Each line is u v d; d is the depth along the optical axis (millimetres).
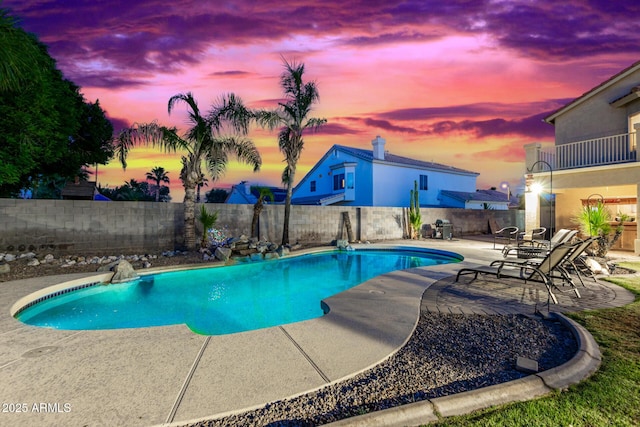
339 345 3408
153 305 6137
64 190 20812
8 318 4344
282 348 3328
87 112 15422
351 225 16016
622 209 12766
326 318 4332
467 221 20641
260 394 2443
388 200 24734
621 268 7910
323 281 8430
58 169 15203
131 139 10430
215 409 2242
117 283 7500
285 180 13969
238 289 7484
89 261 9273
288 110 13469
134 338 3625
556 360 3053
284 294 7074
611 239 10422
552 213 14922
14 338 3623
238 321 5207
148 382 2613
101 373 2775
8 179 8492
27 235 9344
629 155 11961
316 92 13750
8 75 5121
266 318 5375
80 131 15414
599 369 2789
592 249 10078
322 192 28891
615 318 4145
